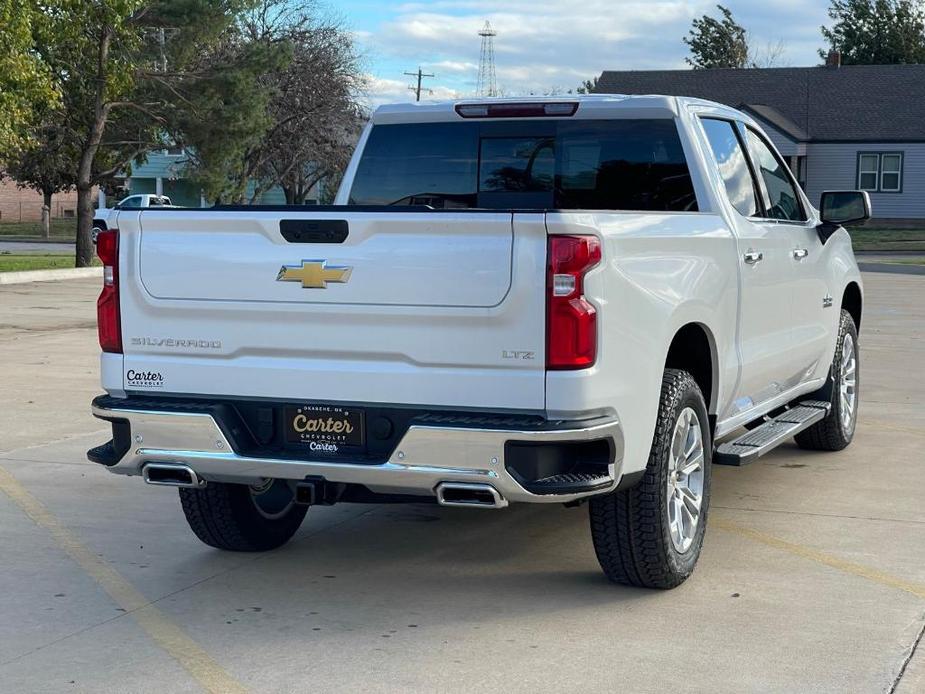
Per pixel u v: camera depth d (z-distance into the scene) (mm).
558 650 4762
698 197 6273
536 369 4688
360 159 7039
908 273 31141
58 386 11461
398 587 5613
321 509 7160
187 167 38344
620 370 4871
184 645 4852
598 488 4770
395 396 4887
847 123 50125
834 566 5887
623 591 5516
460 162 6863
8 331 16250
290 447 5105
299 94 41875
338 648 4805
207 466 5168
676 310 5355
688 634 4934
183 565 5980
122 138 31547
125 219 5266
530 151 6727
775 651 4734
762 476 7902
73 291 23438
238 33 35844
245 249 5074
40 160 33281
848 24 69812
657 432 5223
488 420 4707
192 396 5238
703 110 6602
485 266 4703
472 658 4680
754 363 6543
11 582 5688
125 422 5277
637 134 6488
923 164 48906
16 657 4719
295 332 5031
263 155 42594
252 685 4426
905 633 4938
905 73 51656
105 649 4809
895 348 14961
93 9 26406
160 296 5234
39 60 25000
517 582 5676
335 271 4914
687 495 5574
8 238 50031
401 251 4816
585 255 4660
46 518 6840
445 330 4785
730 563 5941
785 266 7016
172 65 30969
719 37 79812
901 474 7949
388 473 4852
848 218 7695
